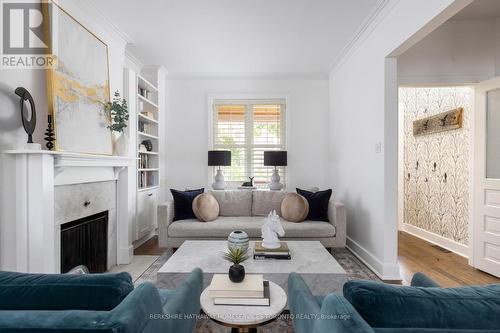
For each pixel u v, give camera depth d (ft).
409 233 14.62
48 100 6.63
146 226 12.37
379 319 2.49
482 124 9.30
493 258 8.87
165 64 13.43
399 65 9.86
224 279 4.57
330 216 10.68
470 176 9.73
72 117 7.36
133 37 10.53
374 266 9.36
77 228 7.64
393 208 8.70
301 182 15.14
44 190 5.92
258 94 15.10
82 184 7.71
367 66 10.05
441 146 12.43
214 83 15.10
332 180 14.58
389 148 8.70
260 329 5.92
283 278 6.06
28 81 6.37
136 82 11.38
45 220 5.95
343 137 12.80
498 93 8.97
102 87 8.94
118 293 2.77
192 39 10.73
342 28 9.86
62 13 7.16
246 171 15.23
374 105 9.46
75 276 2.91
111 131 9.36
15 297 2.69
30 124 5.96
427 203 13.30
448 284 8.26
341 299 2.65
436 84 9.82
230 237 6.56
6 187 5.76
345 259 10.47
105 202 8.89
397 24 7.92
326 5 8.41
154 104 13.23
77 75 7.67
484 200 9.20
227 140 15.17
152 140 13.88
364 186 10.37
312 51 11.87
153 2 8.22
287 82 15.14
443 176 12.25
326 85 15.11
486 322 2.40
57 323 2.07
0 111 5.68
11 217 5.83
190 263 6.67
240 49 11.68
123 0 8.10
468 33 9.78
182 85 15.08
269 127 15.19
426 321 2.45
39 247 5.87
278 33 10.25
